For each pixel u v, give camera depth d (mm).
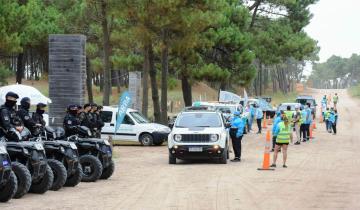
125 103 28125
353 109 87688
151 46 41094
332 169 23016
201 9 40062
